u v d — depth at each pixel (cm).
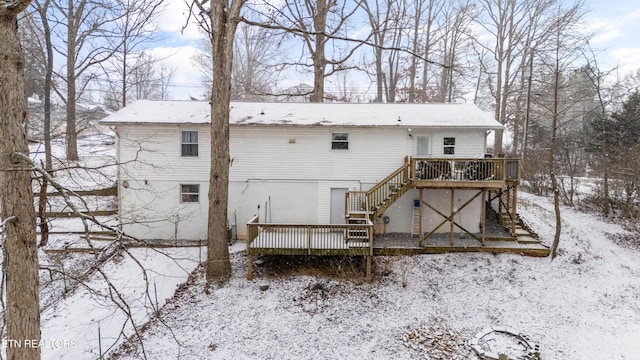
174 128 1602
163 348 966
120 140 1580
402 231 1645
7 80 456
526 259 1418
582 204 2138
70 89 2028
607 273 1375
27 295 485
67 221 1673
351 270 1345
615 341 1005
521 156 2678
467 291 1248
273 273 1331
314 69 2172
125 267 1366
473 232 1619
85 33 2130
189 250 1512
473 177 1409
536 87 2816
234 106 1761
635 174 1908
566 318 1123
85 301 1159
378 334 1040
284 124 1555
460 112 1677
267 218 1648
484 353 937
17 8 442
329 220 1644
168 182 1617
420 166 1437
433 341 1009
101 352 947
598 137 2417
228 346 980
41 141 947
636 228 1777
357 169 1628
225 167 1259
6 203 469
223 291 1220
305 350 973
